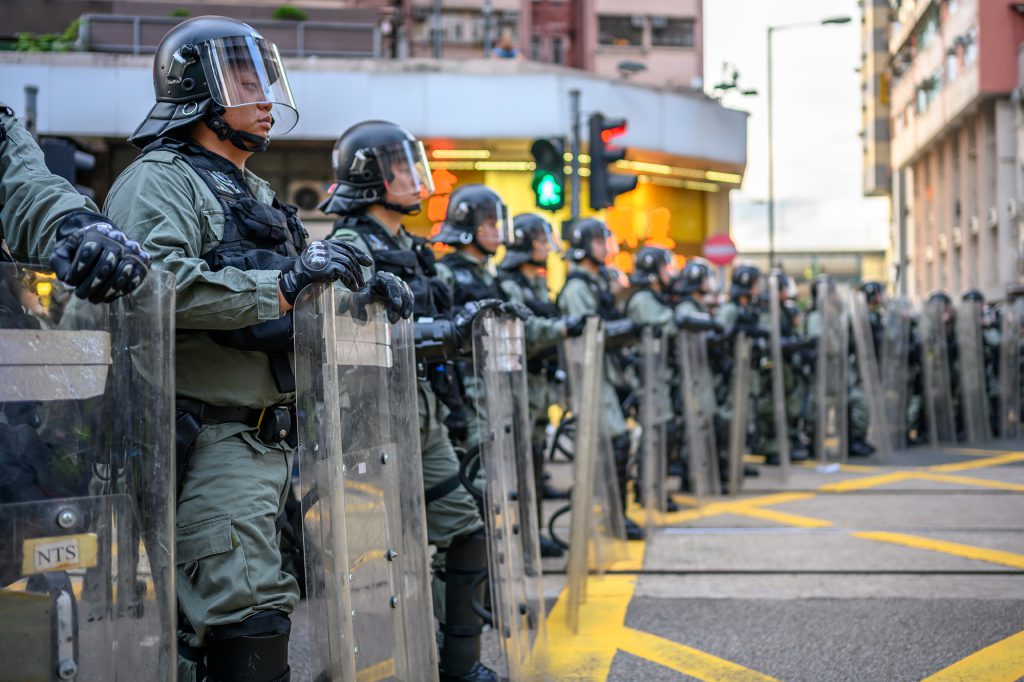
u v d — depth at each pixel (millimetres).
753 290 8992
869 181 48844
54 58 17172
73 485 1817
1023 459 11125
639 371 7227
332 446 2230
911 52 40625
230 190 2604
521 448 3691
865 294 12406
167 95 2635
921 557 5613
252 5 19188
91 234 1767
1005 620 4328
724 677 3699
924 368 13055
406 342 2725
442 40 30719
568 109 19328
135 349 1927
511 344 3623
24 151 2215
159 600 1938
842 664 3805
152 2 19234
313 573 2238
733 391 8492
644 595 4961
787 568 5414
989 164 32250
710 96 22234
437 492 3486
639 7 31906
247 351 2463
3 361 1735
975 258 34562
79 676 1794
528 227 5742
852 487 8695
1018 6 30297
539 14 32281
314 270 2227
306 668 3834
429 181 3762
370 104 18453
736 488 8422
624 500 6352
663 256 7418
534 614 3674
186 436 2357
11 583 1727
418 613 2658
